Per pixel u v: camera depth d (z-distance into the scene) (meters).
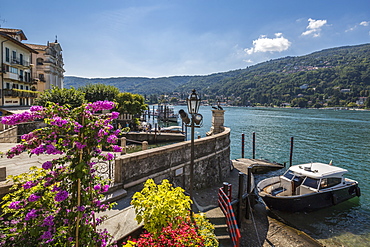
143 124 41.12
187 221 5.06
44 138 3.15
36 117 3.20
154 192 4.90
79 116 3.35
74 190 3.34
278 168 19.23
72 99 26.05
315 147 31.28
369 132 45.03
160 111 75.94
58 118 2.97
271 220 10.42
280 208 11.13
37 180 3.39
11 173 7.66
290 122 65.69
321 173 12.05
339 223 10.82
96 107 3.48
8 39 30.81
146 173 8.08
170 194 4.67
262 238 8.70
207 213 7.99
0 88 30.50
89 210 3.50
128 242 4.16
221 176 12.59
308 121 68.88
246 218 10.13
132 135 28.75
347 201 13.26
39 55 48.97
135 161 7.68
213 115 16.55
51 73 49.31
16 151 3.07
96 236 3.53
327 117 85.38
